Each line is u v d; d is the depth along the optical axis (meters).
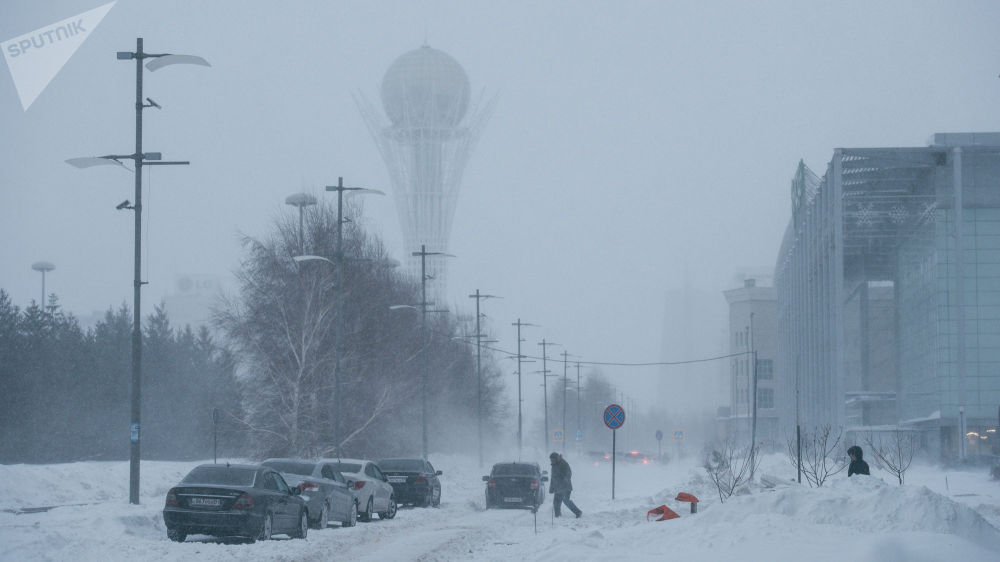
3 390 98.69
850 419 123.00
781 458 68.50
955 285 106.44
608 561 21.95
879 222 117.50
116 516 31.34
